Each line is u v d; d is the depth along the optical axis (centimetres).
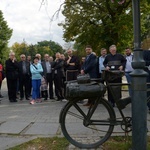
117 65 860
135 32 426
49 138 531
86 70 912
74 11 2153
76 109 475
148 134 546
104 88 460
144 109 425
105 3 2012
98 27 2091
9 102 1180
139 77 423
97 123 469
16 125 655
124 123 467
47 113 842
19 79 1250
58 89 1181
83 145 473
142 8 1945
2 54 6356
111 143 493
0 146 495
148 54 759
